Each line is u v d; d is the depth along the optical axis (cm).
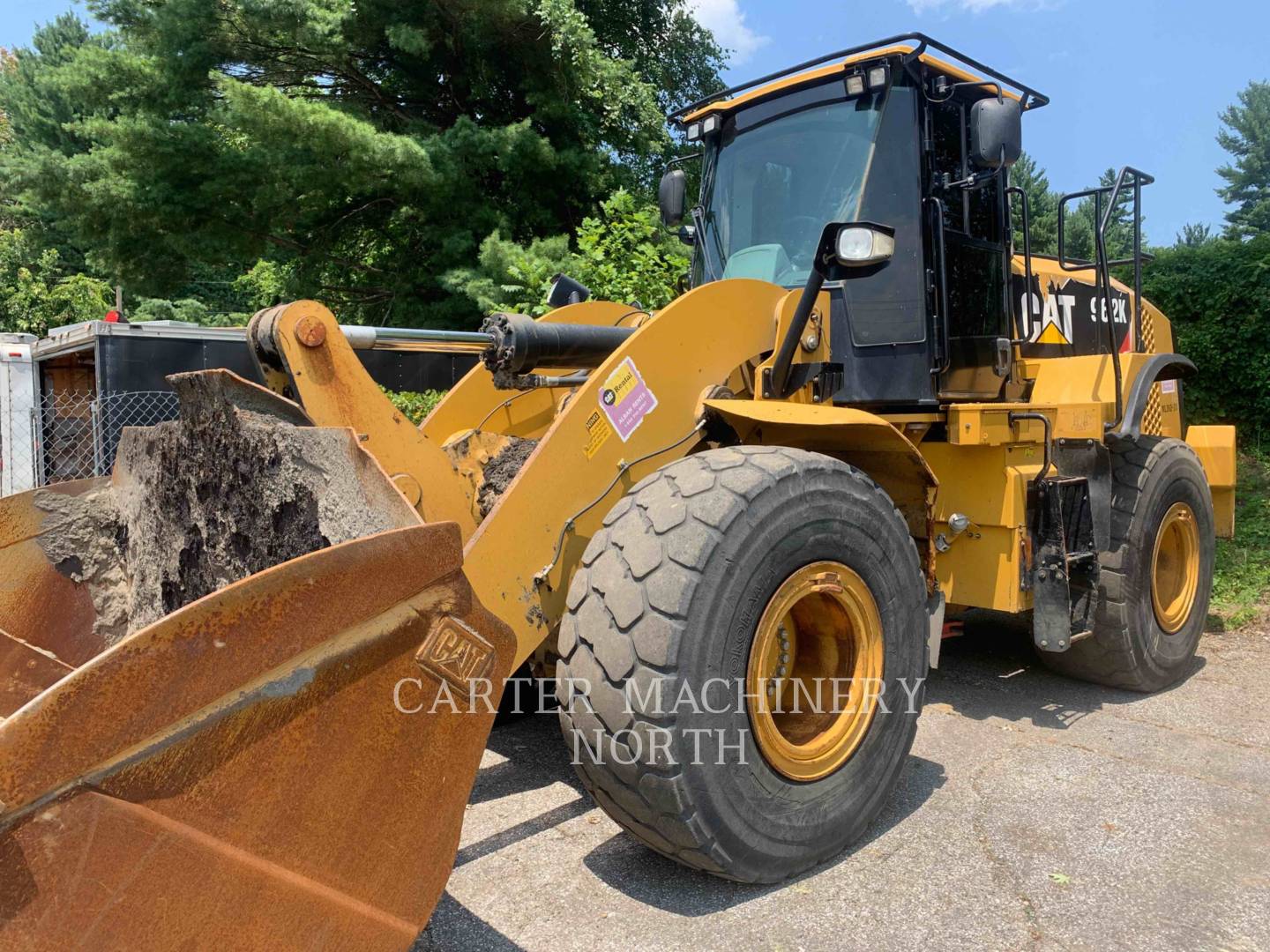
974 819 293
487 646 187
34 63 2797
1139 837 279
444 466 274
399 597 171
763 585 242
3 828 127
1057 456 399
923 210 360
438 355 661
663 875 259
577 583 244
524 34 1166
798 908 242
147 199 1074
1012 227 424
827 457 270
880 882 254
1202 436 524
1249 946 225
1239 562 652
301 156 1041
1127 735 368
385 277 1302
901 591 286
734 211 405
